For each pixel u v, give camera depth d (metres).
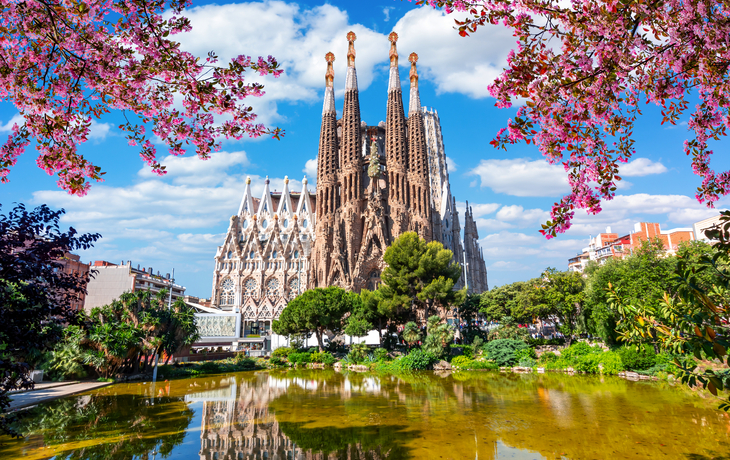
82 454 19.27
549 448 19.48
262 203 147.12
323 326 76.12
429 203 128.50
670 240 109.19
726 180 8.74
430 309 77.94
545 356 55.28
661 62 7.90
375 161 124.44
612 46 7.16
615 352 48.19
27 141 8.98
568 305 63.81
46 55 8.46
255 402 32.97
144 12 8.12
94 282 101.25
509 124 8.00
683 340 8.72
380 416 26.91
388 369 60.12
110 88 8.54
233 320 103.88
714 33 7.01
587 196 8.20
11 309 10.11
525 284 80.50
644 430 22.19
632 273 51.12
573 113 7.87
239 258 132.00
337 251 118.38
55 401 34.19
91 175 9.10
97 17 8.20
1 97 8.62
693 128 8.78
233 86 8.84
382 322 79.19
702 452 18.53
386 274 77.06
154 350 50.88
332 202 126.31
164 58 8.26
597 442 20.27
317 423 25.22
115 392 39.53
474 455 18.69
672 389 34.91
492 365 56.34
